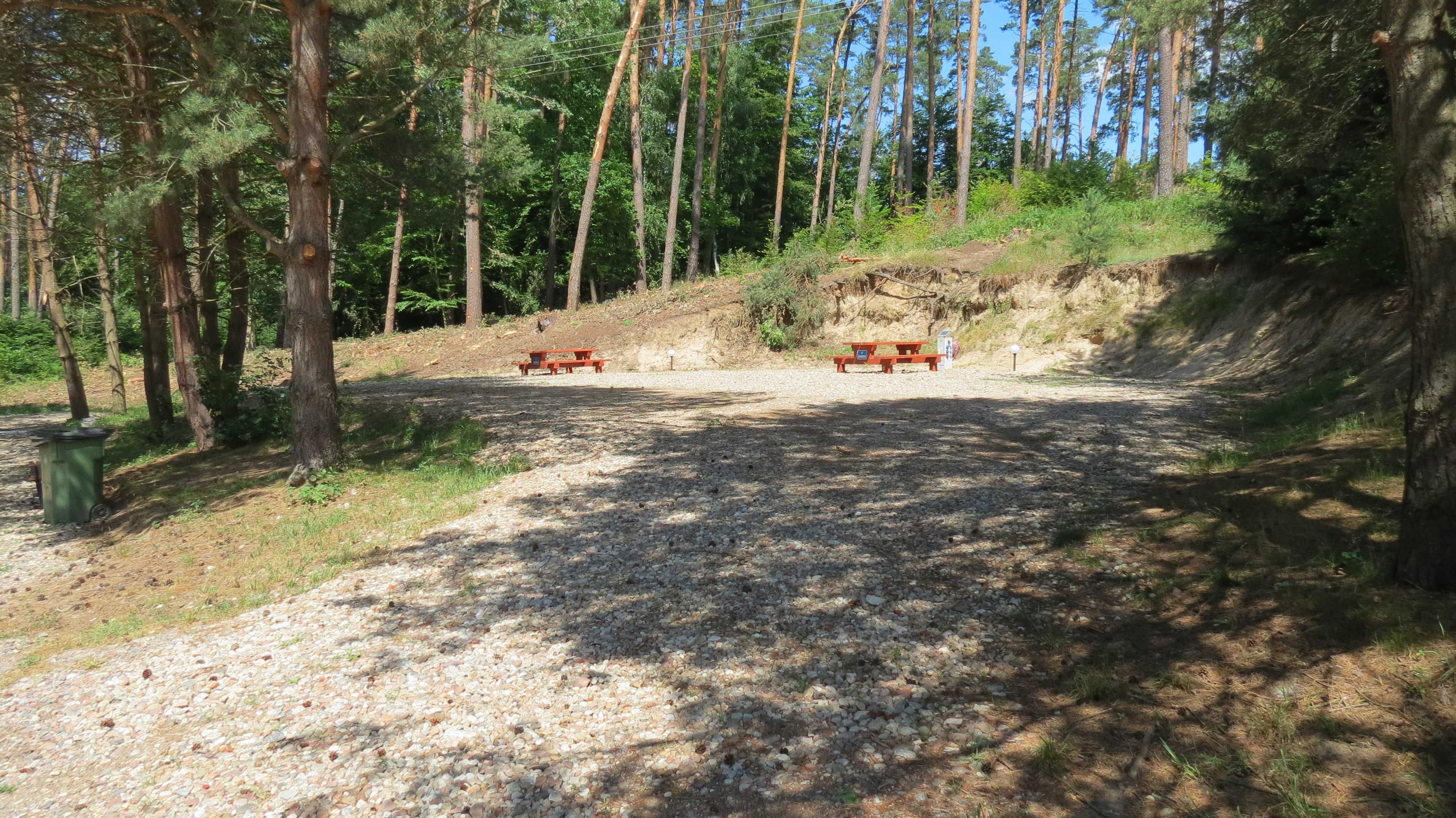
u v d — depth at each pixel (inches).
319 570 284.4
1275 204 595.2
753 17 1425.9
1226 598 183.6
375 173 535.2
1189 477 294.0
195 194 546.3
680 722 163.5
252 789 154.9
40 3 362.9
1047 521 259.9
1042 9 1722.4
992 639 186.2
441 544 294.7
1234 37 591.5
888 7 1230.9
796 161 1935.3
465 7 430.3
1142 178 1227.2
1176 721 146.2
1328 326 542.6
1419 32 156.2
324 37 397.4
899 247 1082.7
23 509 467.8
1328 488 235.8
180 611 265.7
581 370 978.7
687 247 1708.9
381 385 835.4
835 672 176.9
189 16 467.2
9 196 877.8
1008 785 135.7
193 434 619.2
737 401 579.2
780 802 136.3
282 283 992.9
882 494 307.0
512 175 538.6
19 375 1355.8
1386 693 139.9
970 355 861.2
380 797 148.0
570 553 270.4
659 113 1503.4
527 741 161.9
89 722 191.9
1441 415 160.4
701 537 273.9
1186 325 704.4
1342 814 119.0
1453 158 154.6
